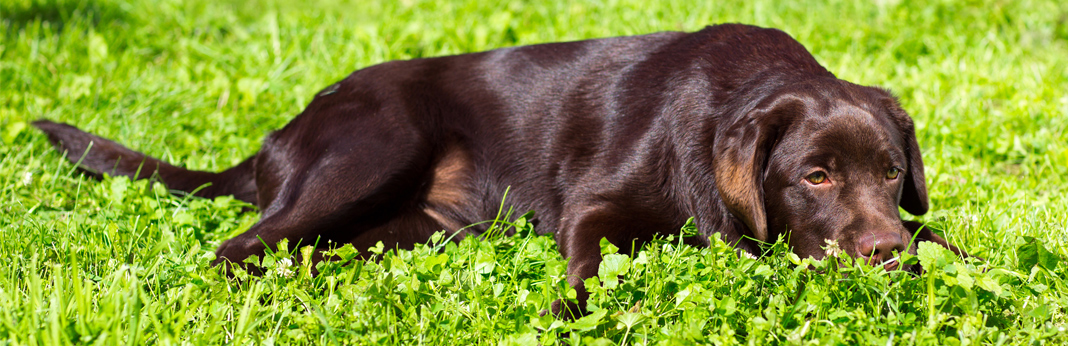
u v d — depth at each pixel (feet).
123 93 18.93
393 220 13.30
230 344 8.79
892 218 10.36
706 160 11.75
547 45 13.69
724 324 8.99
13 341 8.20
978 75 20.77
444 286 10.24
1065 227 12.41
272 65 21.39
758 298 9.78
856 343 9.02
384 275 10.22
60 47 21.75
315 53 22.40
